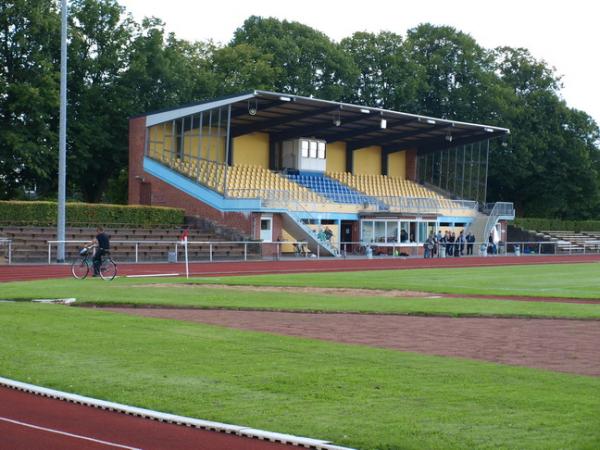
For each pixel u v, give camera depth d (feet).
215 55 250.78
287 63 260.42
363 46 280.10
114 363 42.34
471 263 166.40
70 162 202.80
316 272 126.62
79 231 155.74
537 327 59.21
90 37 211.82
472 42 289.74
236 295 79.15
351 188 223.71
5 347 46.91
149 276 108.99
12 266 125.18
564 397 34.83
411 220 211.00
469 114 284.00
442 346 49.83
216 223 183.42
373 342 51.16
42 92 185.16
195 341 49.42
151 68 217.77
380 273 125.39
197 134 187.83
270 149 220.64
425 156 252.01
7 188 202.80
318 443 28.37
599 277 120.88
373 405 33.55
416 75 276.21
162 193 195.93
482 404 33.63
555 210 306.76
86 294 76.84
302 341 49.98
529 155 282.77
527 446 27.61
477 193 238.48
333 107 189.37
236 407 33.37
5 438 29.37
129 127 204.13
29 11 185.26
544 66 300.20
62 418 32.37
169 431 30.53
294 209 187.52
